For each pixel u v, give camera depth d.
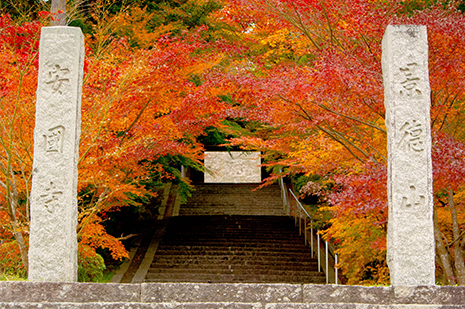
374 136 8.04
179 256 13.34
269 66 10.12
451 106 7.13
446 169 5.92
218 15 9.71
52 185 5.33
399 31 5.48
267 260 13.18
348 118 7.26
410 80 5.39
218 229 15.79
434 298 4.89
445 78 6.48
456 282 7.46
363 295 4.89
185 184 15.34
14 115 6.70
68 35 5.56
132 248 14.17
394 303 4.86
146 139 8.11
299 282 11.92
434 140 6.52
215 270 12.44
